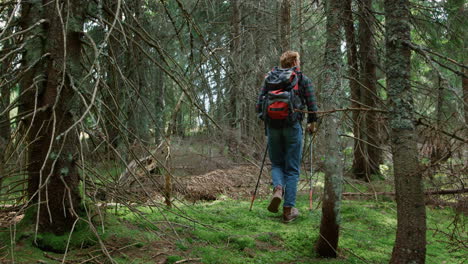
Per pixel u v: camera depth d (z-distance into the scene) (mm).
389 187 5480
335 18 2904
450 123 2172
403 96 2105
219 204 4570
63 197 2252
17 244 2305
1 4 2385
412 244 2006
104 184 2836
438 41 4836
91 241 2453
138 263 2305
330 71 2881
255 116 8594
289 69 3553
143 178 4281
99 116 2172
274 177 3721
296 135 3613
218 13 8172
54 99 2408
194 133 6469
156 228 3018
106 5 2676
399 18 2141
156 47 2736
